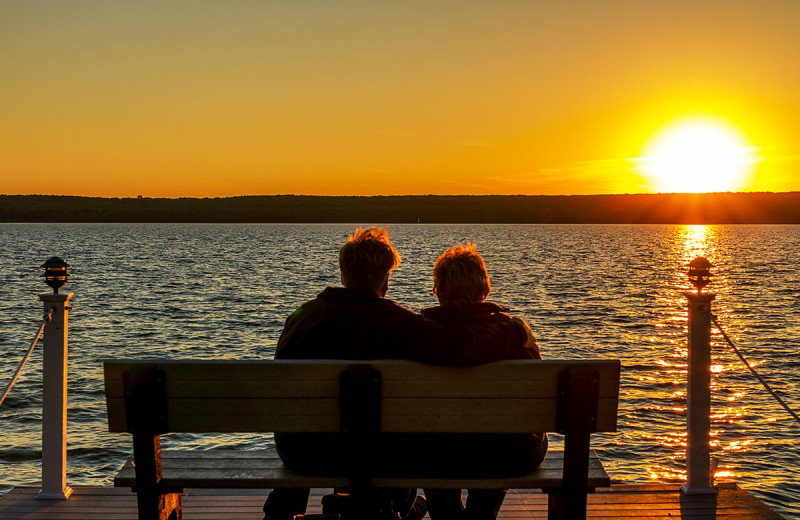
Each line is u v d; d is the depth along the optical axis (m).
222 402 2.96
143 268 55.25
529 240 131.75
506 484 3.11
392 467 3.12
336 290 3.15
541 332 22.52
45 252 79.31
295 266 59.88
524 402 3.01
